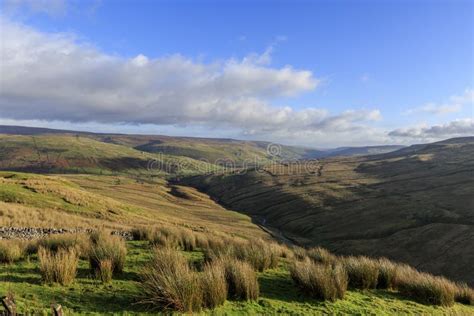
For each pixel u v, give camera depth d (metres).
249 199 136.62
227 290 9.34
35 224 26.98
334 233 75.38
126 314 7.66
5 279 9.57
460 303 12.26
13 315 6.27
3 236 19.08
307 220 90.12
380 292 11.76
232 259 11.40
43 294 8.46
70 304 7.98
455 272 46.38
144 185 178.00
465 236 57.03
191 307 8.03
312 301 9.92
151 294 8.36
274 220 100.19
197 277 8.75
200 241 18.62
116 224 36.53
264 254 13.73
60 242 14.19
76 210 45.16
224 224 83.81
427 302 11.33
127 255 14.09
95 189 129.88
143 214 61.41
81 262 12.23
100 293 8.94
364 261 12.99
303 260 15.68
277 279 12.12
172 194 153.62
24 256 13.06
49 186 53.31
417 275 13.63
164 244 16.84
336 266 11.80
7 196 42.09
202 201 138.00
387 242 62.28
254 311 8.59
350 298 10.61
